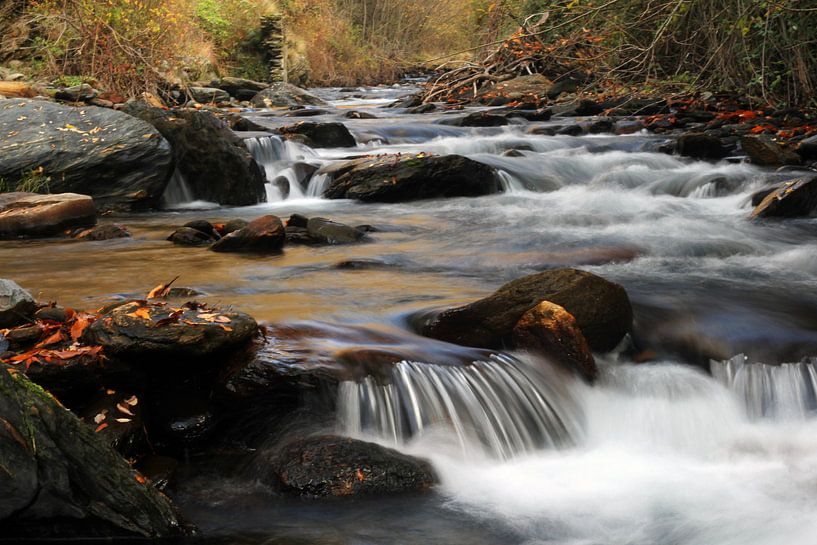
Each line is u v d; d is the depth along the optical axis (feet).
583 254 26.32
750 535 12.95
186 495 13.89
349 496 13.87
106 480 11.94
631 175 41.32
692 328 19.79
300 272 23.76
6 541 11.62
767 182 38.83
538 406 16.58
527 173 41.16
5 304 16.52
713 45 62.95
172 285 21.76
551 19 78.64
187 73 74.54
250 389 15.58
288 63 98.17
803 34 55.62
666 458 16.07
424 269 24.58
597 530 13.05
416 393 15.94
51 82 57.62
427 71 123.13
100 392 14.93
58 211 29.76
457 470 14.92
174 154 36.27
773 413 17.92
